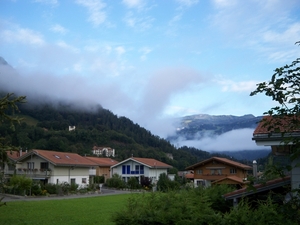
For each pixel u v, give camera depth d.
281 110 5.24
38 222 18.67
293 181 8.16
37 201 32.41
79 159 57.97
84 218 20.34
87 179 57.72
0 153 8.46
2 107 8.24
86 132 121.25
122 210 10.61
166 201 10.49
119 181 60.66
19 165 51.28
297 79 5.22
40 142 93.25
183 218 9.64
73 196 41.56
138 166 66.50
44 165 50.53
